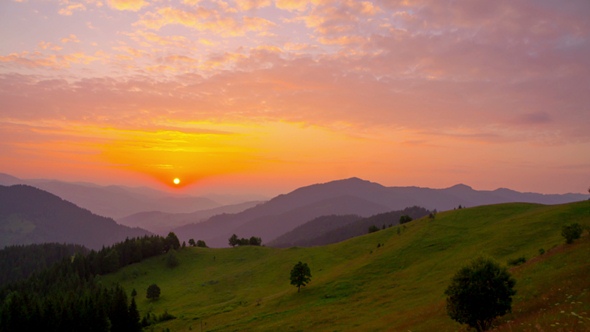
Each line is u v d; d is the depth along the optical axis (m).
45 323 92.44
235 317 94.00
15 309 91.75
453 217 132.75
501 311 34.78
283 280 141.00
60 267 183.38
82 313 97.12
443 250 100.62
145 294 155.62
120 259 199.38
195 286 157.38
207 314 108.62
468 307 35.38
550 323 25.53
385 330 52.22
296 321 73.69
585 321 23.28
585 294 34.34
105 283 176.25
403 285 82.12
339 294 89.19
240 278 157.00
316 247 182.25
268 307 95.50
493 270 35.59
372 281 92.94
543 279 46.09
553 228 85.69
